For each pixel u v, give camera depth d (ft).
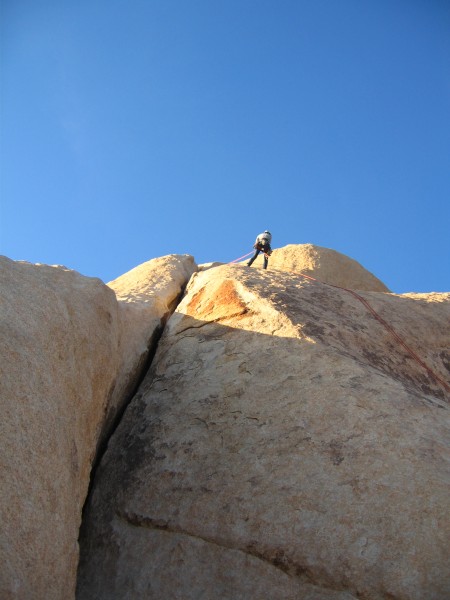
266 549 17.87
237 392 22.67
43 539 14.21
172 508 20.01
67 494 15.98
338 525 17.58
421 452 18.71
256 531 18.31
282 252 51.24
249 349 24.31
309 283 29.68
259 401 21.91
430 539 16.71
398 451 18.79
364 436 19.43
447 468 18.30
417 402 20.80
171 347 26.91
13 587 12.78
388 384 21.45
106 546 20.35
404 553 16.58
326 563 17.03
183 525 19.40
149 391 25.03
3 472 13.64
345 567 16.79
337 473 18.69
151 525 19.99
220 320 26.78
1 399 14.43
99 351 21.12
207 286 29.81
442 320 28.45
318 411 20.65
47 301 18.54
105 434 24.08
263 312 25.84
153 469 21.49
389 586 16.15
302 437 20.07
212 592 17.78
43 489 14.73
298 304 26.43
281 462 19.65
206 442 21.47
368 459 18.75
